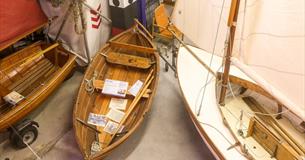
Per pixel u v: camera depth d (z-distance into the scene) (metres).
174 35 4.29
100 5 4.52
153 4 5.48
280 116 3.20
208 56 3.92
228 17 2.79
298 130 3.05
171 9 5.41
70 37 4.43
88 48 4.45
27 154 3.52
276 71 2.61
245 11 2.71
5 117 3.25
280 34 2.42
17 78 3.97
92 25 4.40
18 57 4.00
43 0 4.15
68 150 3.56
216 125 3.11
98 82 3.88
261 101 3.41
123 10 4.66
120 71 4.14
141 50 4.12
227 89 3.36
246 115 3.25
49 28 4.45
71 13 4.12
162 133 3.75
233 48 3.02
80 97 3.55
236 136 2.97
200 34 3.61
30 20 3.79
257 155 2.83
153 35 5.02
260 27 2.58
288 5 2.27
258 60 2.75
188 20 3.71
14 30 3.60
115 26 4.96
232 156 2.81
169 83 4.52
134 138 3.67
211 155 3.47
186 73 3.72
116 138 3.33
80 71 4.76
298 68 2.40
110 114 3.64
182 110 4.07
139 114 3.55
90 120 3.52
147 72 4.08
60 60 4.25
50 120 3.95
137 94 3.75
